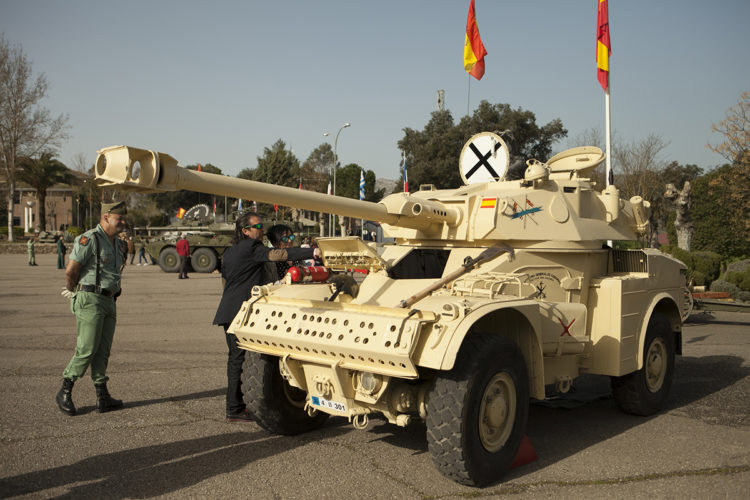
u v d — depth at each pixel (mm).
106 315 5562
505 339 4062
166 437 4887
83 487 3883
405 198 4934
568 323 4906
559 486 3939
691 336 10312
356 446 4727
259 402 4734
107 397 5594
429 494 3809
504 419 4066
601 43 10648
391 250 5859
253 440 4848
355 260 5207
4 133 45125
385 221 4969
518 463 4332
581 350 5035
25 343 8805
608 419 5570
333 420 5477
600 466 4309
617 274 5828
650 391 5672
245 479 4031
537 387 4340
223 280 5398
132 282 19641
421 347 3742
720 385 6875
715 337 10203
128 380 6742
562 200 5391
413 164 38438
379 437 4961
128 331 10047
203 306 13438
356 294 5023
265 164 55594
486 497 3766
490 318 4551
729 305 11789
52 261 31719
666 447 4734
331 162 88562
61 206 79125
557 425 5367
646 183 29453
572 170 5957
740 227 24625
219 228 24547
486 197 5148
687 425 5355
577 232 5301
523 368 4184
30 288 17125
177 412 5570
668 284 6102
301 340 4137
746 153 23812
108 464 4285
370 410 4145
